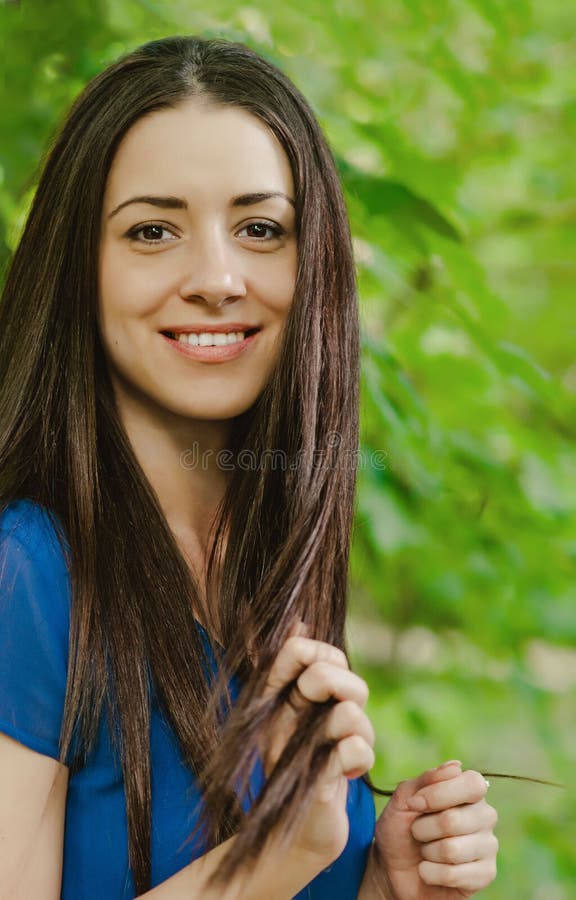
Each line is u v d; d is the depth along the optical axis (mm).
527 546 2904
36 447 1427
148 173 1368
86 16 2240
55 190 1454
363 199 2295
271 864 1198
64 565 1344
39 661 1294
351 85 2801
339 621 1480
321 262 1457
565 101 3275
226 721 1337
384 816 1489
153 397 1426
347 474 1503
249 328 1421
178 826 1327
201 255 1366
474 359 2715
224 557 1500
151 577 1391
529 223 3760
